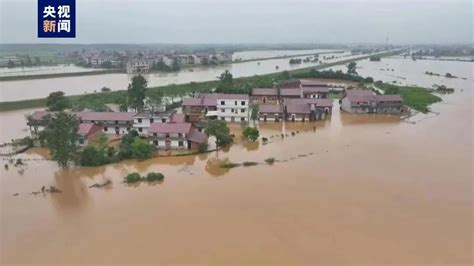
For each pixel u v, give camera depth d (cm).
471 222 3803
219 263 3095
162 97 9325
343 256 3206
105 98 10081
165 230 3625
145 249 3306
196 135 6256
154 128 6125
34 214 3969
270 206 4122
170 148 6103
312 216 3894
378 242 3425
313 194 4431
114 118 6831
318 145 6419
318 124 7981
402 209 4069
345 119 8450
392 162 5534
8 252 3269
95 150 5562
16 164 5456
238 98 8069
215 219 3831
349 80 14375
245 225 3712
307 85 11044
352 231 3612
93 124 6488
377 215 3928
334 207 4100
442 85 13375
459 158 5697
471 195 4422
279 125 7894
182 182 4841
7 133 7156
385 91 11075
